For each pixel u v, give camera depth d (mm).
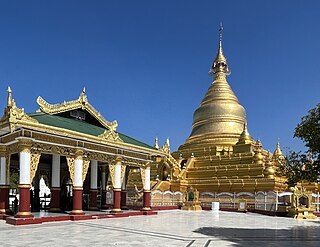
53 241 18109
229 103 67625
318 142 18438
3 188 30359
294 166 20781
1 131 28609
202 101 71562
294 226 28344
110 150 34406
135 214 37125
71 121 33812
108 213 34062
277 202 42219
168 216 37094
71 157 30672
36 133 27641
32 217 26719
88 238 19297
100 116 37000
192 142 66750
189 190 51344
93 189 37969
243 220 33375
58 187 33781
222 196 50125
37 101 32375
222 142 62562
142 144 40188
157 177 57281
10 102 25531
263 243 18219
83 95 35812
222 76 72188
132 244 17359
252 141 59531
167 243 17781
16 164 37812
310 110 19234
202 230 23875
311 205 41062
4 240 18391
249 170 51625
